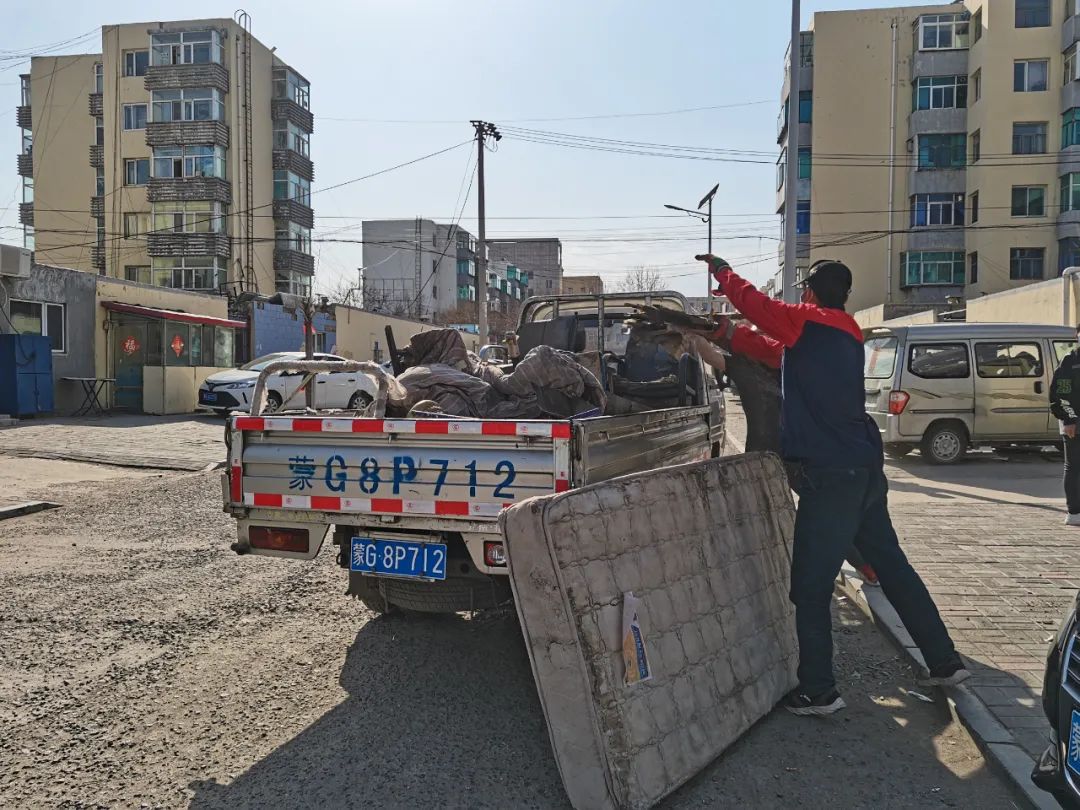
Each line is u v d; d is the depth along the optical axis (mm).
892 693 3984
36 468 10844
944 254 39906
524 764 3289
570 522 2947
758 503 4207
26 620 4902
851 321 3670
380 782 3137
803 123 41781
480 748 3420
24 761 3270
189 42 40750
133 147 41500
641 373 6270
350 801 3000
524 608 2908
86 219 45375
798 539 3682
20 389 16344
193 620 4961
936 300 40062
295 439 4109
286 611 5156
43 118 45844
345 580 5824
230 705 3814
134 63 41656
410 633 4785
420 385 4844
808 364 3592
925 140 39938
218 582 5754
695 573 3504
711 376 7598
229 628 4840
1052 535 6871
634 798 2795
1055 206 37688
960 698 3723
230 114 41625
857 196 40906
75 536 7129
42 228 45812
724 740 3307
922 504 8344
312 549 4113
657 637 3160
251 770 3227
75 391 18297
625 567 3129
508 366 6867
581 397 4887
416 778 3168
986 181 38219
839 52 40750
